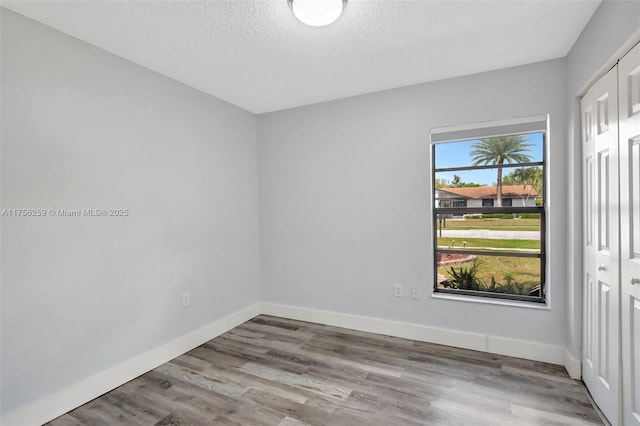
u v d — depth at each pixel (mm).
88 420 1845
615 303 1631
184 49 2152
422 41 2076
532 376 2219
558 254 2379
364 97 3051
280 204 3543
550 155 2377
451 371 2316
